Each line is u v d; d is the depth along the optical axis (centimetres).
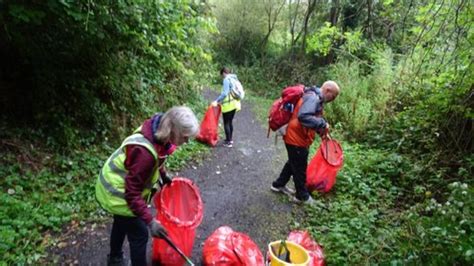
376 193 532
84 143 554
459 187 381
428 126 660
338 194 530
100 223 406
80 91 576
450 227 348
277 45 2161
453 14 465
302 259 312
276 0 2066
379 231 388
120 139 617
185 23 655
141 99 714
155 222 264
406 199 529
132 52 720
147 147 251
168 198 323
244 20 2134
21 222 361
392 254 350
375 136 779
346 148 722
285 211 483
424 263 328
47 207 402
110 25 532
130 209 263
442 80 571
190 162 633
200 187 542
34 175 452
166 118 252
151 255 354
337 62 1205
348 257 360
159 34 620
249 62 2117
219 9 2145
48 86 541
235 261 317
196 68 1077
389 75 898
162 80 852
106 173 270
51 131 521
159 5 555
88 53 602
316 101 455
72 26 512
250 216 466
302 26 1964
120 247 318
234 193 532
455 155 589
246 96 1597
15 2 404
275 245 318
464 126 591
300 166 486
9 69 529
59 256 346
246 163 676
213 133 741
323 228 429
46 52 550
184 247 317
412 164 604
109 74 640
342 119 900
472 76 498
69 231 383
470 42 461
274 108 486
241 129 969
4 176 431
